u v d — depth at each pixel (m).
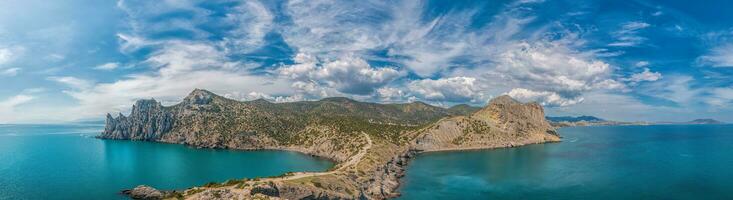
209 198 116.19
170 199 120.94
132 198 161.25
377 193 161.12
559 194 163.25
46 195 165.88
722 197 156.12
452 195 162.75
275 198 119.44
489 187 177.62
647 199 154.38
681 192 164.62
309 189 135.75
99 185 185.62
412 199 156.75
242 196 116.81
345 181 161.25
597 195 161.00
